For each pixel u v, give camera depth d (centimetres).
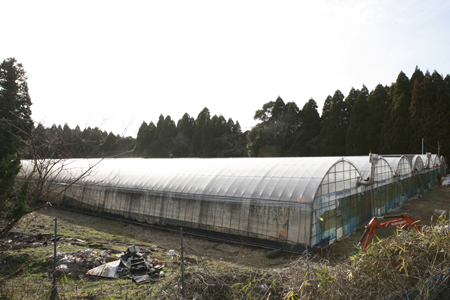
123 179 1742
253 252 1089
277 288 617
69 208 1916
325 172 1146
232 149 5159
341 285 541
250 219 1178
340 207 1228
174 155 5516
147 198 1554
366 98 4297
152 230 1441
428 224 1398
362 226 1402
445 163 3494
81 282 733
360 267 594
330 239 1138
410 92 4012
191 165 1680
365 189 1474
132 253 895
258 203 1166
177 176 1557
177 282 638
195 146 5425
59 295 632
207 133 5294
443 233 624
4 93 2381
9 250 934
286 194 1122
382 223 827
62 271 763
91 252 921
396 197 1909
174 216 1426
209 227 1296
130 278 764
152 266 832
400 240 628
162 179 1584
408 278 566
